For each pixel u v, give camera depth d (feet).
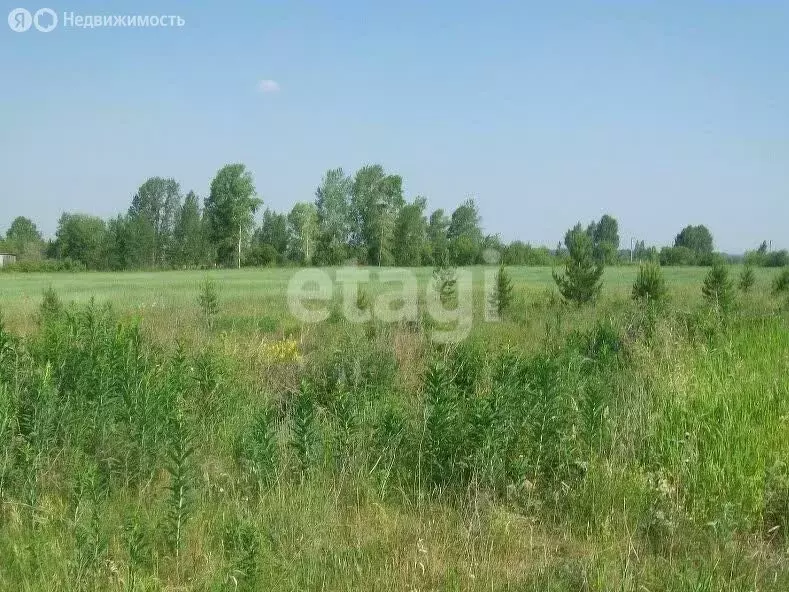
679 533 17.26
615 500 18.60
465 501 19.19
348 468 20.72
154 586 15.05
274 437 22.17
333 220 242.17
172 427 21.45
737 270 176.04
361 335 38.40
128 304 73.31
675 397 23.75
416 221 229.04
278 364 33.50
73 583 14.84
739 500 18.47
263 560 15.40
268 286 117.29
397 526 18.03
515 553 16.71
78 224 253.85
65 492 19.42
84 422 21.74
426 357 34.65
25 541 16.78
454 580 15.28
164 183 291.79
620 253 253.03
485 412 20.59
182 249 265.54
